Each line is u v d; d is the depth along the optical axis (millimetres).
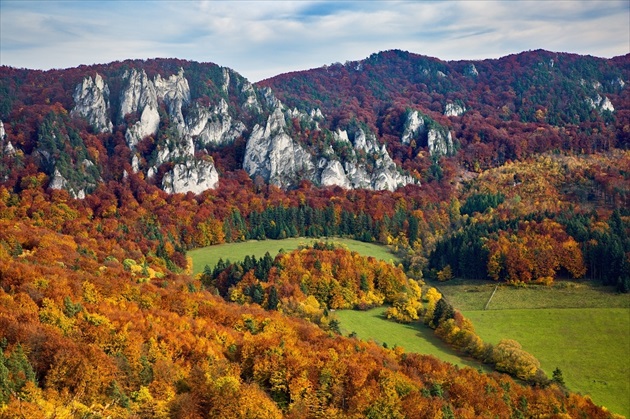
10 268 136375
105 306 128000
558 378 144250
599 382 148875
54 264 157875
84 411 73312
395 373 118250
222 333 127125
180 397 100125
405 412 106375
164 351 112562
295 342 129625
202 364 110750
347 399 110562
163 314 132750
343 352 127812
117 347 109000
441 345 164375
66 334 110250
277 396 112750
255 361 117125
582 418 121812
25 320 110688
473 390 120188
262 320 144250
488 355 153250
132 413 95000
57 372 96438
